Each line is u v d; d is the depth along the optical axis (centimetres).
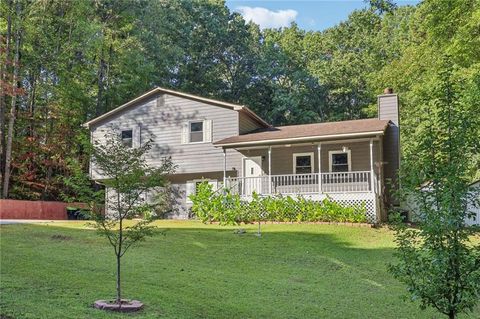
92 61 3183
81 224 1673
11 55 2627
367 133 1811
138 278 907
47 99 2917
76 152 2834
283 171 2152
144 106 2489
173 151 2386
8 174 2466
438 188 523
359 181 2003
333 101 4294
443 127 548
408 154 572
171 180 2394
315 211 1761
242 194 2012
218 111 2328
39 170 2905
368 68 4097
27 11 2620
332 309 822
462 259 500
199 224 1841
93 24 2869
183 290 848
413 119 2706
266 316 746
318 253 1274
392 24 4066
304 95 4169
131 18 3328
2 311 592
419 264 520
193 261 1119
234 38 4303
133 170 732
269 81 4272
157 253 1171
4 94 2530
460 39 1900
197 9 4241
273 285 959
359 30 4319
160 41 3650
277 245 1353
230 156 2269
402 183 570
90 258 1054
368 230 1598
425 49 2411
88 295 741
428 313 832
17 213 2227
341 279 1043
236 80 4269
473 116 541
